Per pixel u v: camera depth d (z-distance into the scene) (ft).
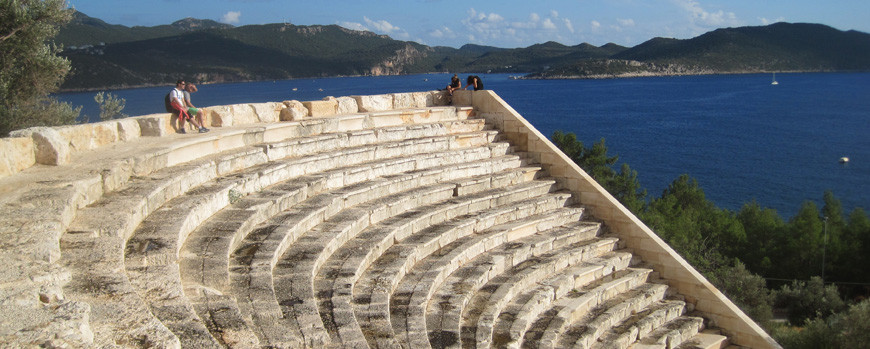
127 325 15.40
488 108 61.36
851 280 130.11
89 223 23.85
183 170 33.81
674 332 43.70
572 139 159.33
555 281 42.86
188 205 30.01
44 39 69.62
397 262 35.01
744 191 252.83
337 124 50.90
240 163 39.42
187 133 40.55
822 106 610.24
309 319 22.39
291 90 549.54
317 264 30.14
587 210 54.49
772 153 339.77
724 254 134.31
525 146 58.85
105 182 28.40
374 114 53.72
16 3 64.18
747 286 100.89
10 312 14.93
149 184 30.25
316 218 36.42
